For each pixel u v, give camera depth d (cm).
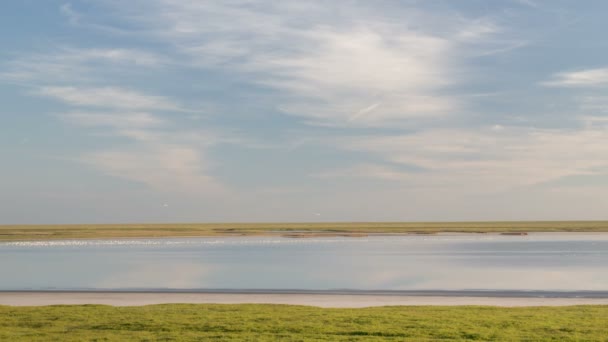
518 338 2295
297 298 3897
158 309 3092
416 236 15975
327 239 14275
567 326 2509
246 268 6500
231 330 2492
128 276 5731
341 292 4247
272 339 2302
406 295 4041
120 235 17300
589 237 14875
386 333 2405
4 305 3409
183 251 9644
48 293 4281
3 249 10519
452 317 2759
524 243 11656
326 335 2373
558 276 5469
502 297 3906
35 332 2452
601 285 4744
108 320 2717
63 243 12719
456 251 9194
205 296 4034
